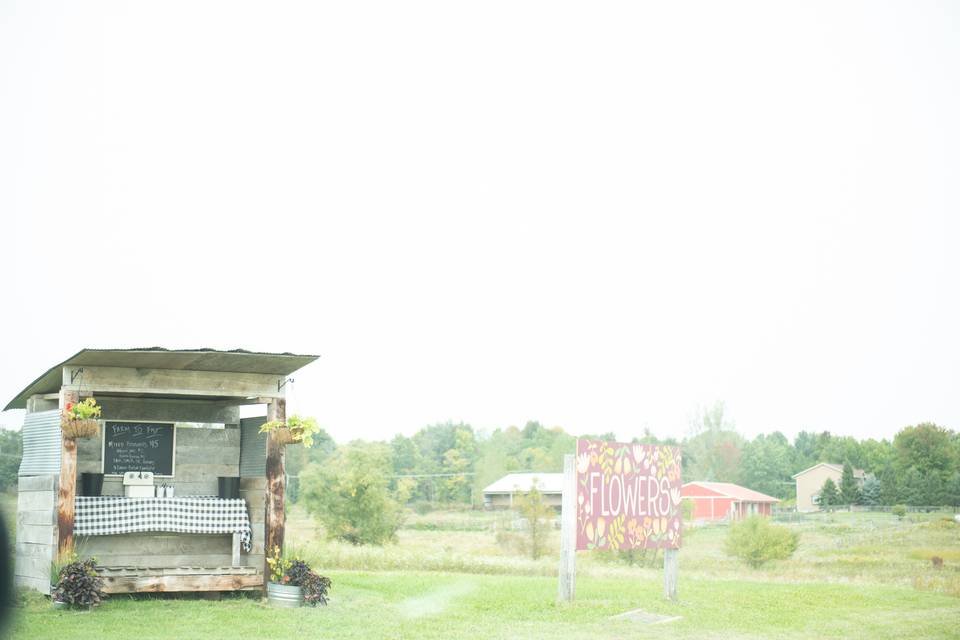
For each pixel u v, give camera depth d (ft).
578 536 49.73
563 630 41.98
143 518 47.73
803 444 481.05
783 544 103.91
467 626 42.19
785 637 42.65
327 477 151.43
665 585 54.34
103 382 46.09
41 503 46.32
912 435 328.29
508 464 323.98
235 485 50.93
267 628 38.99
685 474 276.41
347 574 69.62
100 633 35.99
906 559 117.19
